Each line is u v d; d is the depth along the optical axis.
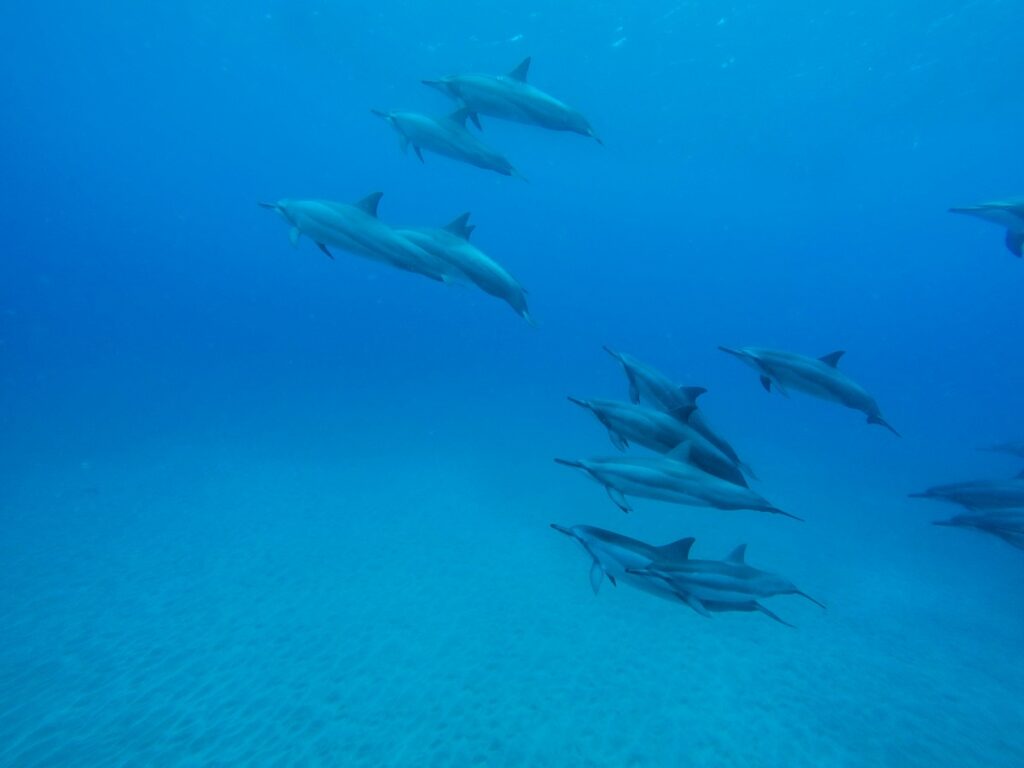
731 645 9.66
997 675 9.38
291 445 23.91
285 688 8.12
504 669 8.63
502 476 20.38
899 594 12.58
